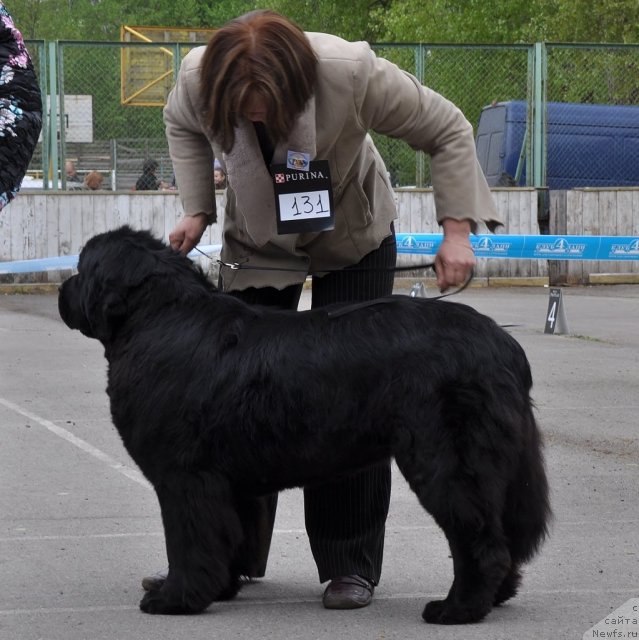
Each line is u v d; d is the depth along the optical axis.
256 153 5.29
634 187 23.94
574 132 24.88
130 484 8.32
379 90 5.29
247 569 5.70
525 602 5.50
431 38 38.81
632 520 7.30
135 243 5.30
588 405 11.45
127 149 23.56
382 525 5.73
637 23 32.94
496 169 24.64
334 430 4.94
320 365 4.95
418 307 5.04
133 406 5.11
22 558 6.43
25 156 4.95
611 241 18.69
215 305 5.20
